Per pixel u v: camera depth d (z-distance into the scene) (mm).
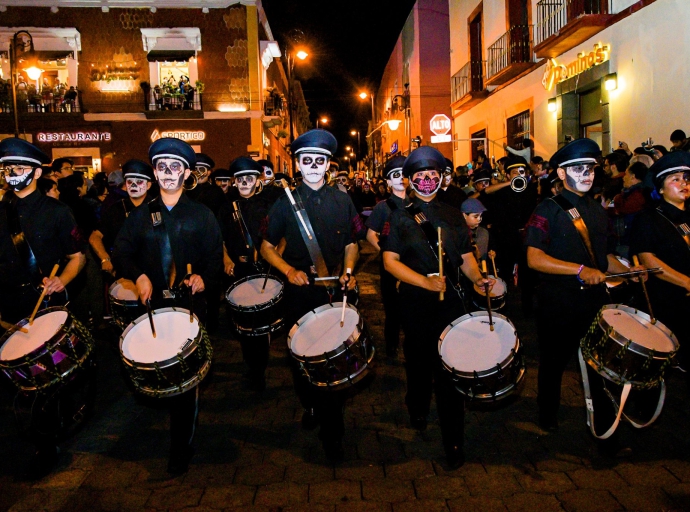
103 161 22719
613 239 4211
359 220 4309
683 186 4328
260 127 23125
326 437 4031
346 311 3908
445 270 4035
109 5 22234
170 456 3986
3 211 4105
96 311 7504
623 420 4352
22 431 4062
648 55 10938
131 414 5090
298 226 4125
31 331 3779
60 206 4211
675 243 4340
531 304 7797
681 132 8508
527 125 16453
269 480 3867
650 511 3371
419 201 4141
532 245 4020
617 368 3547
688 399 4965
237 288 5418
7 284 4105
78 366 3785
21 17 22109
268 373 6105
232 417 4965
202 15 22578
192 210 4102
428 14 29547
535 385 5441
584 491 3602
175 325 3766
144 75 22641
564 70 13758
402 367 6105
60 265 4246
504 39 17312
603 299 4020
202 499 3658
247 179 6367
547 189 7770
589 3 12828
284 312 4258
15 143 4031
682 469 3816
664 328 3691
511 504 3496
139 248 4070
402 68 35562
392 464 4035
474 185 8695
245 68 22812
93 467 4121
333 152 4219
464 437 4410
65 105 22391
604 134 12391
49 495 3756
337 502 3582
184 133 22844
